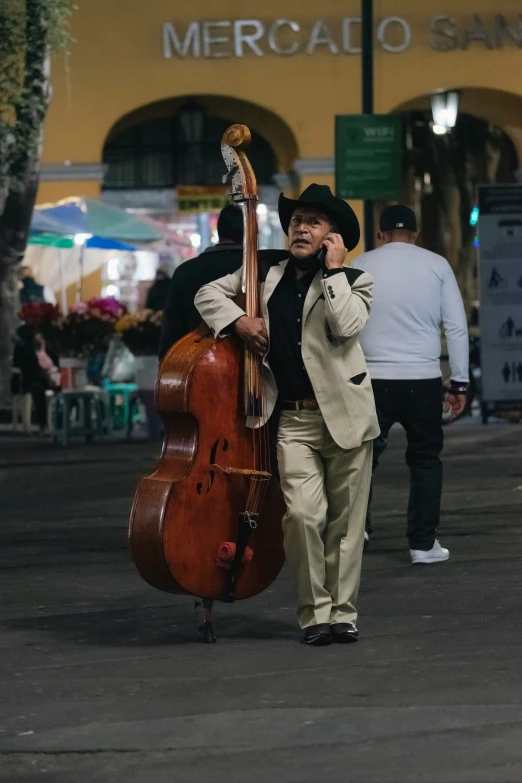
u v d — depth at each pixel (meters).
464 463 23.16
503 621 11.01
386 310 13.59
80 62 44.09
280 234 46.91
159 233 38.44
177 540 9.96
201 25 44.12
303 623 10.38
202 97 44.62
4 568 14.27
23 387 32.91
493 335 30.70
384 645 10.26
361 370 10.11
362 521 10.33
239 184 10.23
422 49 44.31
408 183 46.38
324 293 9.88
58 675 9.65
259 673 9.51
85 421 30.12
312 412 10.12
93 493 20.73
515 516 16.91
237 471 10.07
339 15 44.25
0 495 20.69
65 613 11.85
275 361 10.11
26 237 34.31
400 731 8.05
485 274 30.53
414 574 13.24
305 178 44.44
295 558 10.22
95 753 7.87
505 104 45.47
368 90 28.80
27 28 33.03
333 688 9.05
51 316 32.97
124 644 10.59
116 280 43.09
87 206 37.81
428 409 13.66
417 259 13.68
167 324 12.12
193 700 8.86
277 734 8.08
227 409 10.09
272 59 44.25
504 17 44.25
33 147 33.81
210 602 10.48
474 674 9.31
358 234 10.16
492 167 48.56
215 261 11.95
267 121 45.22
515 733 7.96
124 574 13.73
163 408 10.09
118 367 32.25
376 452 13.83
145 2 44.06
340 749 7.78
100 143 44.19
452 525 16.27
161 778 7.43
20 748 7.98
